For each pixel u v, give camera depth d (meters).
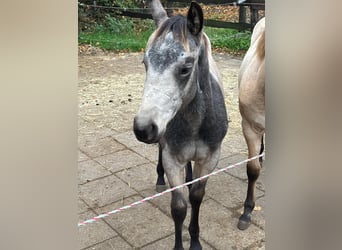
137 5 8.88
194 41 1.76
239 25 7.07
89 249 2.28
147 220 2.56
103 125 4.05
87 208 2.69
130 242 2.35
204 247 2.29
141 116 1.60
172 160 2.00
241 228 2.44
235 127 3.93
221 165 3.22
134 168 3.23
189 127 1.92
